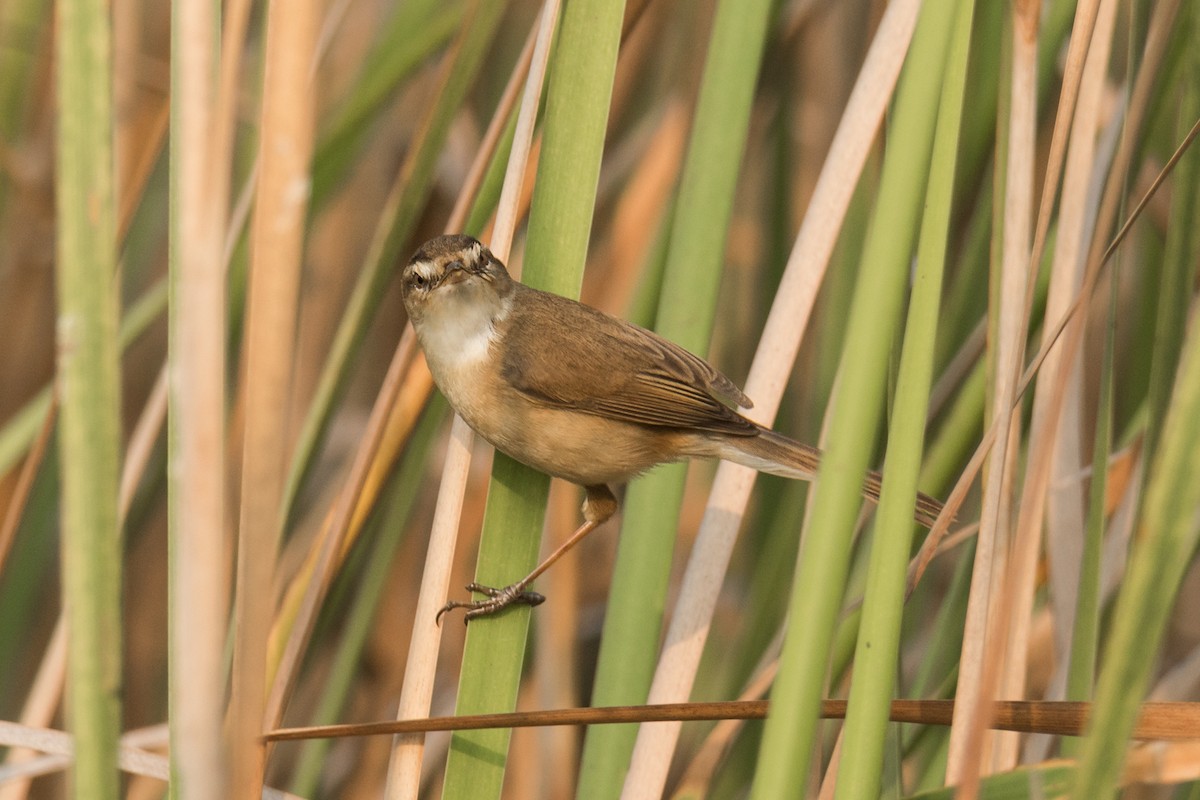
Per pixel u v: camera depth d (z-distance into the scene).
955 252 8.90
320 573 6.02
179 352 3.75
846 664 6.88
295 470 6.93
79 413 3.87
